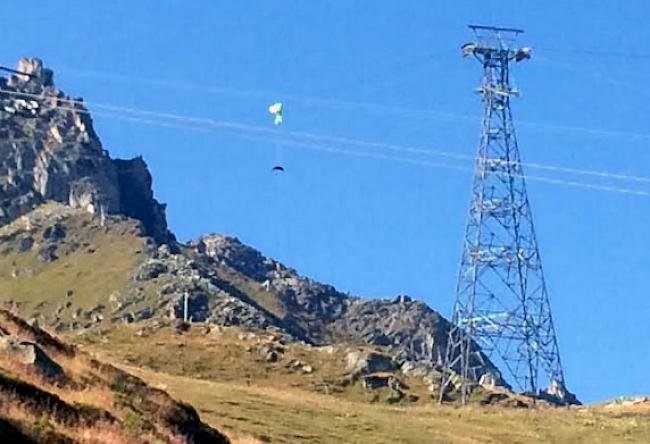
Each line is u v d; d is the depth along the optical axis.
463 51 150.00
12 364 55.91
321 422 104.00
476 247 157.88
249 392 118.50
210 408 97.19
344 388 199.38
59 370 57.91
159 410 59.66
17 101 154.88
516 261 157.62
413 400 194.75
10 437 44.88
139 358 195.62
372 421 112.62
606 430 132.12
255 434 87.06
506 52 150.00
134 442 52.91
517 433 126.25
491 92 151.00
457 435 116.62
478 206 155.88
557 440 124.94
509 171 153.75
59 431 48.53
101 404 55.41
